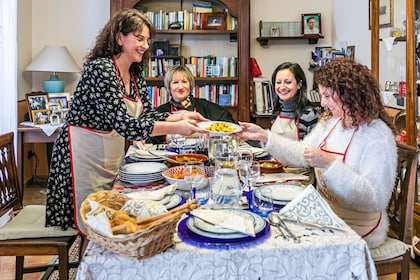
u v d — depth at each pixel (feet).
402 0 9.01
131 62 6.60
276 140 6.43
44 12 15.12
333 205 5.55
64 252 6.01
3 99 12.41
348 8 13.58
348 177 4.88
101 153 6.40
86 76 5.87
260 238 3.78
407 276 5.65
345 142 5.42
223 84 15.07
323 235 3.89
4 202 6.91
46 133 12.79
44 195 13.93
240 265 3.60
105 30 6.35
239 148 8.15
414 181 5.76
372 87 5.28
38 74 15.21
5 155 7.75
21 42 14.08
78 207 6.19
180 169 6.17
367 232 5.44
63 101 13.91
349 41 13.56
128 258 3.51
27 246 5.99
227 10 14.75
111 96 5.80
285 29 14.97
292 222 4.20
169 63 14.64
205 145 8.21
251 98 14.58
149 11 15.03
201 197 4.93
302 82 8.31
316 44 15.35
